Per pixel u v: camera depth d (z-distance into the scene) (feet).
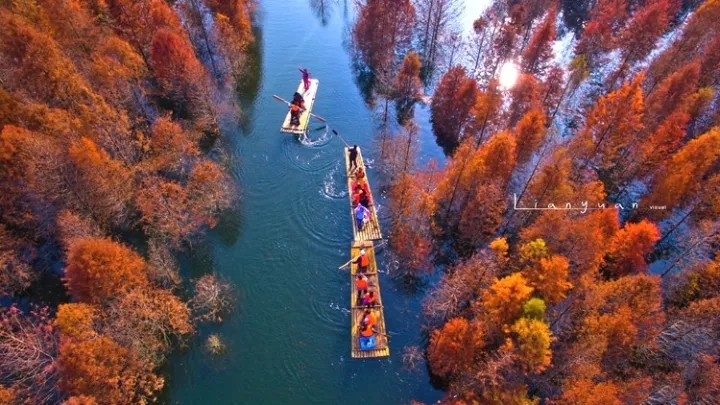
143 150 157.58
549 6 279.90
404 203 147.84
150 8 191.31
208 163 158.40
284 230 156.35
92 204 132.57
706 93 170.81
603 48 237.45
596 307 111.65
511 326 103.04
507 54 229.45
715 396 100.27
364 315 126.00
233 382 118.93
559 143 171.83
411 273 144.15
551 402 99.71
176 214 143.43
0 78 142.61
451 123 195.11
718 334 110.22
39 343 102.06
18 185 124.77
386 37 231.50
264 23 277.85
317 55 251.60
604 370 110.01
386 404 116.88
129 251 123.24
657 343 113.29
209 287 132.26
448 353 110.11
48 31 157.69
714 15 203.51
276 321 131.44
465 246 152.66
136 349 110.42
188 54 176.35
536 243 116.16
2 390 91.71
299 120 198.59
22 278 123.34
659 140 156.56
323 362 123.03
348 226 157.48
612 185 174.60
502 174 145.28
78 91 146.72
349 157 178.40
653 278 113.50
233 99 208.74
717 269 125.29
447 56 256.11
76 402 91.40
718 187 146.30
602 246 122.72
